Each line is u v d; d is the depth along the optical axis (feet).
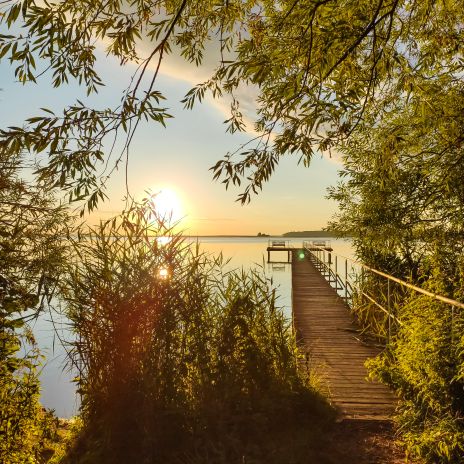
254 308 14.92
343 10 10.11
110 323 12.92
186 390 13.44
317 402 14.56
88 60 10.05
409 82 12.37
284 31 10.39
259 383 14.19
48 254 12.64
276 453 12.11
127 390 12.32
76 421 13.93
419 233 25.91
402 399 15.62
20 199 12.49
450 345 12.50
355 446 12.85
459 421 11.43
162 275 13.33
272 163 9.49
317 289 47.19
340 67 10.52
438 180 21.83
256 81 9.67
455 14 12.98
